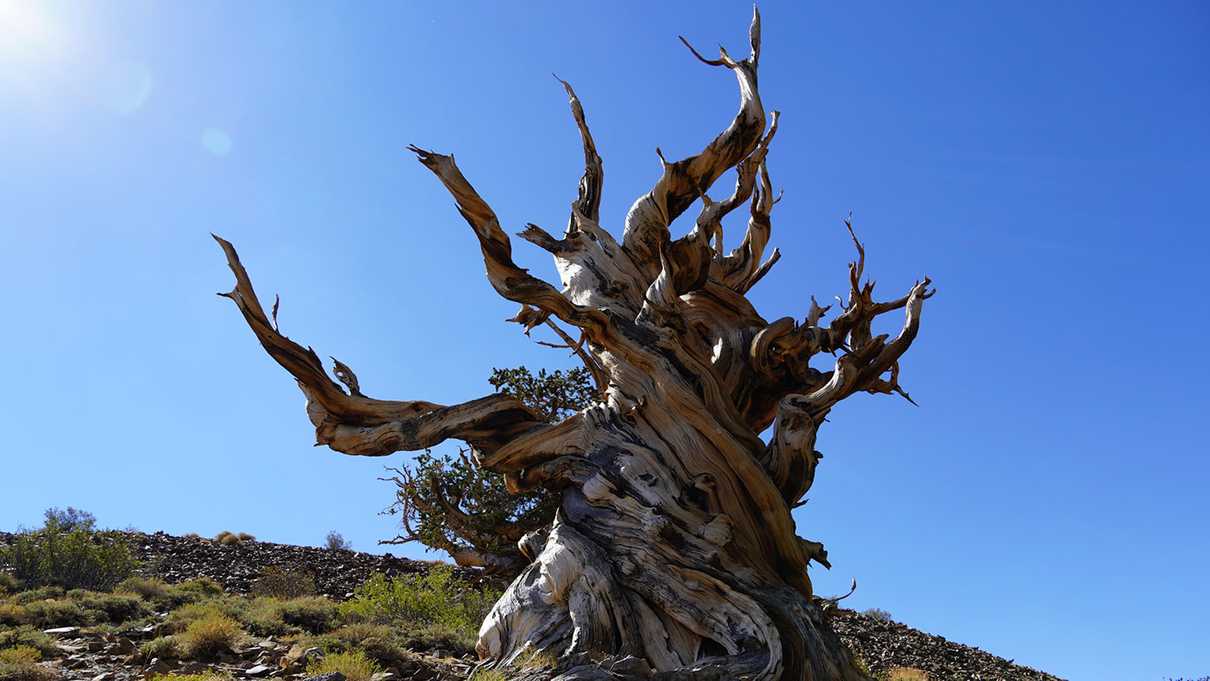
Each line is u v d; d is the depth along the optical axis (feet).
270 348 38.83
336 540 90.63
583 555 34.76
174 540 80.64
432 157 37.40
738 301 43.88
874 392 42.63
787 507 37.35
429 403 40.37
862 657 62.44
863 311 42.98
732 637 32.48
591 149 47.91
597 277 43.01
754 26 46.24
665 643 33.37
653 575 34.37
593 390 60.49
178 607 49.78
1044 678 67.00
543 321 44.19
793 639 32.40
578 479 37.81
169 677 28.89
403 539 57.11
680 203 44.62
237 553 77.56
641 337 39.04
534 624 33.68
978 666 66.90
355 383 40.42
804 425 38.99
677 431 37.86
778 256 48.80
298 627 43.68
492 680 29.37
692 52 46.50
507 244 38.42
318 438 39.60
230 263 38.86
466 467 55.57
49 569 57.77
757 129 44.11
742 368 42.19
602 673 28.89
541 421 40.42
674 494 36.45
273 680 31.40
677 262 42.22
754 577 34.88
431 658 38.65
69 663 32.99
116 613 44.68
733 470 37.29
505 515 53.98
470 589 55.52
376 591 52.34
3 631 36.52
